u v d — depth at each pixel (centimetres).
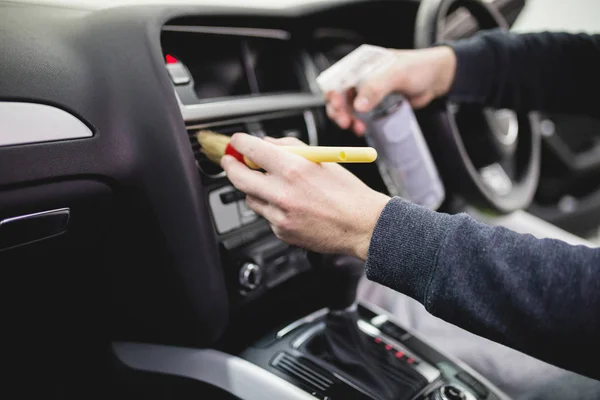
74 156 47
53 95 46
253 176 45
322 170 44
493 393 59
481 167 102
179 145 52
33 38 47
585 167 165
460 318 39
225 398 59
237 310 61
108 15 53
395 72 68
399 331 67
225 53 70
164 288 57
